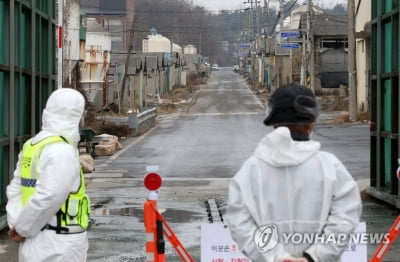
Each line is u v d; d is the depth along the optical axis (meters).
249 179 4.25
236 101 71.12
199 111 59.03
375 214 13.33
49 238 5.68
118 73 55.84
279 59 78.06
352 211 4.22
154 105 65.75
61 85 20.80
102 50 54.50
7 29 11.66
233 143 30.83
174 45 112.12
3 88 11.74
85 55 53.16
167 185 18.30
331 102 60.03
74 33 45.38
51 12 14.77
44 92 14.41
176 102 71.44
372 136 15.11
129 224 12.85
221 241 6.80
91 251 10.64
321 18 67.81
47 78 14.41
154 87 75.19
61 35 20.84
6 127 11.77
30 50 13.02
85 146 26.34
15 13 12.10
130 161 24.66
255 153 4.32
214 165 22.84
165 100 73.00
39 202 5.54
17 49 12.20
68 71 41.44
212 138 33.81
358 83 51.84
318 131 37.47
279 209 4.20
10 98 11.74
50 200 5.54
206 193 16.80
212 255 6.80
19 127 12.42
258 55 107.62
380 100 14.45
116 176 20.47
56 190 5.55
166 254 10.27
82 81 52.91
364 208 14.01
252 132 37.00
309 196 4.19
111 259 10.12
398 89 13.12
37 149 5.72
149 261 6.32
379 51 14.34
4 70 11.38
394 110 13.39
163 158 25.38
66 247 5.70
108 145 27.28
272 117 4.34
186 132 38.19
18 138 12.22
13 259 10.09
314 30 66.56
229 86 105.44
